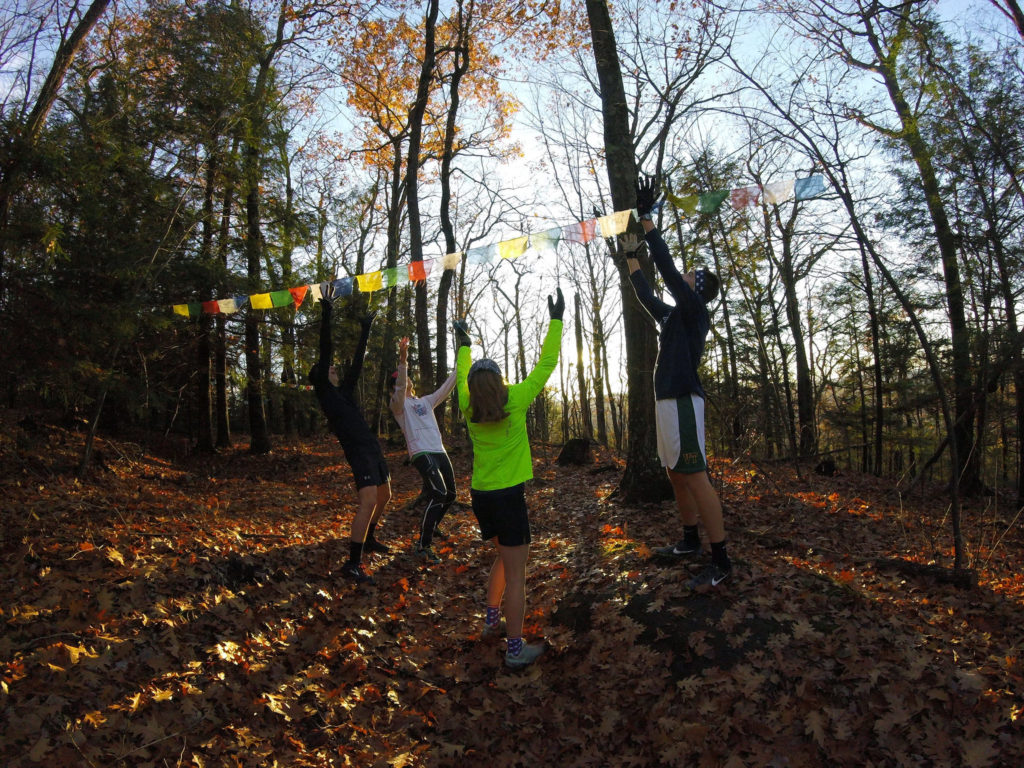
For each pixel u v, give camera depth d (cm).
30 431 962
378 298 1426
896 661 300
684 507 401
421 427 595
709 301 378
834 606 351
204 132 1050
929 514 887
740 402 1054
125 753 261
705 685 303
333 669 359
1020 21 655
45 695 280
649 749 280
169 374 1341
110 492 760
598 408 2630
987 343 773
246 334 1370
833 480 1142
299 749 288
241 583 444
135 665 318
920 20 518
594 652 346
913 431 1482
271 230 1426
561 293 382
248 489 1060
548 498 970
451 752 292
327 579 482
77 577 395
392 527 700
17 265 658
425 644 397
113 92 960
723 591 360
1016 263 907
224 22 1092
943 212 930
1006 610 357
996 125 752
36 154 624
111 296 776
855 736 266
